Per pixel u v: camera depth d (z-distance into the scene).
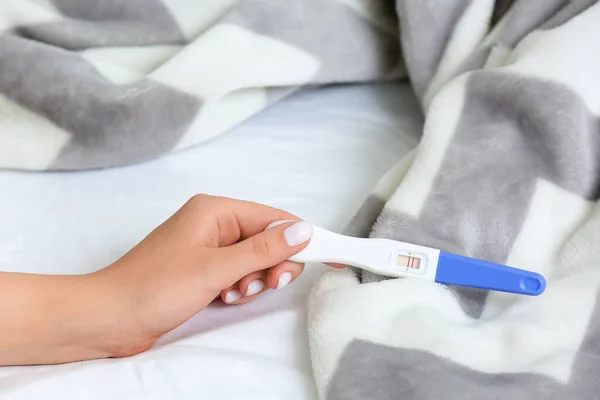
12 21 0.85
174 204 0.78
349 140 0.84
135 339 0.68
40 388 0.65
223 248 0.68
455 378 0.63
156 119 0.81
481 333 0.66
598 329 0.65
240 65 0.83
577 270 0.67
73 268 0.74
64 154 0.80
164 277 0.67
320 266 0.73
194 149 0.83
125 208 0.78
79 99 0.80
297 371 0.67
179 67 0.82
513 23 0.79
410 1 0.83
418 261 0.68
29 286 0.67
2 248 0.75
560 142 0.71
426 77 0.85
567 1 0.78
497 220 0.71
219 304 0.71
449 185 0.71
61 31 0.85
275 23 0.85
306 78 0.85
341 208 0.78
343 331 0.66
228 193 0.79
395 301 0.67
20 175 0.81
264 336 0.69
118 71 0.84
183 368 0.67
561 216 0.71
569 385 0.63
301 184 0.80
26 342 0.67
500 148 0.72
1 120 0.81
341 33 0.86
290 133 0.85
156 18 0.87
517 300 0.68
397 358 0.65
